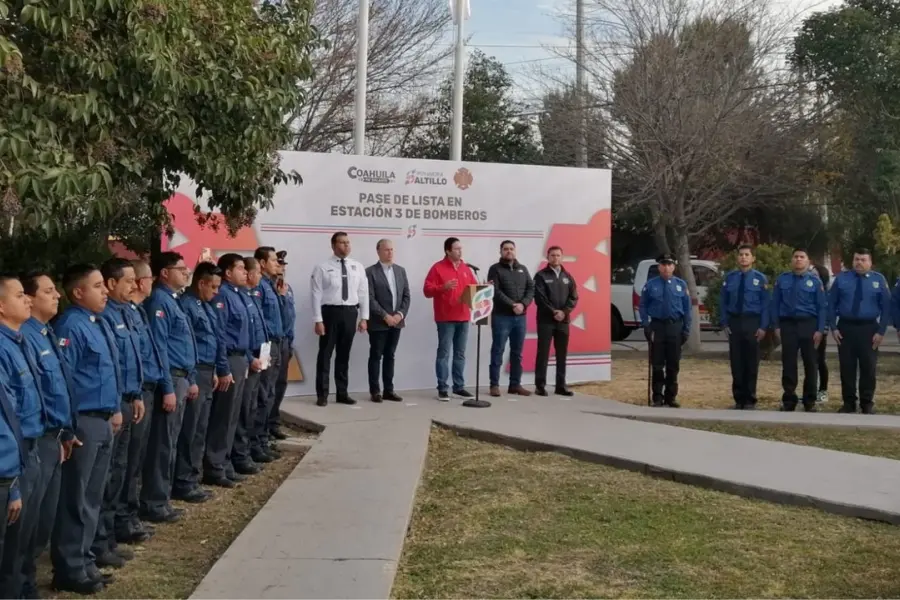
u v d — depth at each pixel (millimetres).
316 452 8266
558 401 11312
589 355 13148
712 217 21469
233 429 7453
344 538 5742
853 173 21969
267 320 8414
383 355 11094
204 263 6949
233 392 7281
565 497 7059
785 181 19625
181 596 5035
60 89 4832
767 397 12227
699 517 6516
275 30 6668
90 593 5004
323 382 10570
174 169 6711
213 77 5754
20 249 6180
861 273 10789
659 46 17641
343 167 11406
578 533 6133
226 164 6234
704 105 16891
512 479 7633
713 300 17297
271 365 8406
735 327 11250
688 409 10930
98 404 4953
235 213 7332
